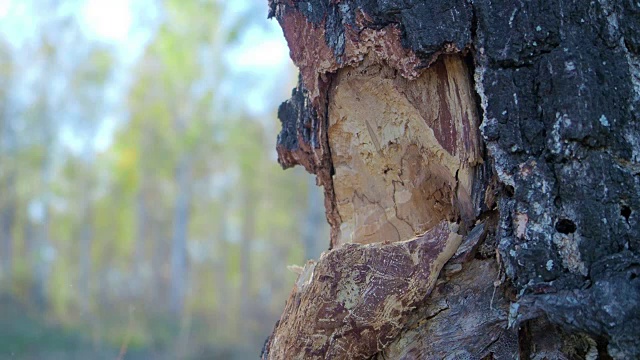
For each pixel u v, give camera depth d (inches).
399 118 30.5
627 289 25.7
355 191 32.4
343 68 30.7
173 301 326.3
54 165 377.4
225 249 401.1
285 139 33.4
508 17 27.6
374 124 31.0
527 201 27.1
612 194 26.6
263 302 343.6
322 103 31.4
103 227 390.3
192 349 217.2
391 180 31.5
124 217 399.2
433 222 30.9
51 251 363.6
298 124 32.6
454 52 28.4
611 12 27.1
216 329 261.4
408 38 28.5
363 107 31.0
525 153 27.3
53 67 379.6
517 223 27.2
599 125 26.7
